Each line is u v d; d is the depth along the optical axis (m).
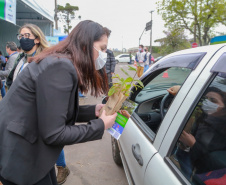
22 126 1.05
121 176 2.60
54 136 0.97
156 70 1.89
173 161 1.13
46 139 0.99
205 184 0.98
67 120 1.12
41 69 0.99
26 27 2.20
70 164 2.86
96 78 1.21
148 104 2.18
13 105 1.07
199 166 1.06
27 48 2.23
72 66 1.02
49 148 1.09
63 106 0.98
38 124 1.01
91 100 6.10
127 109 1.20
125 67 19.73
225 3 15.04
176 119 1.20
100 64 1.24
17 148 1.06
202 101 1.11
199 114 1.11
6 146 1.06
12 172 1.06
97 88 1.25
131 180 1.67
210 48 1.26
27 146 1.07
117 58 28.25
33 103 1.05
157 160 1.23
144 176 1.34
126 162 1.86
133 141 1.68
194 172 1.05
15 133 1.05
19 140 1.06
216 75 1.07
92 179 2.54
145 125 1.68
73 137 1.01
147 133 1.53
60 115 0.97
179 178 1.04
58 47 1.12
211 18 15.61
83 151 3.22
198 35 17.23
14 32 11.51
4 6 4.50
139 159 1.44
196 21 16.00
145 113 2.06
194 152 1.11
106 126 1.15
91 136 1.08
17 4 8.77
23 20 11.70
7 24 10.77
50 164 1.11
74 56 1.07
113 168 2.77
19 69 2.33
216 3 15.02
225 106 1.04
